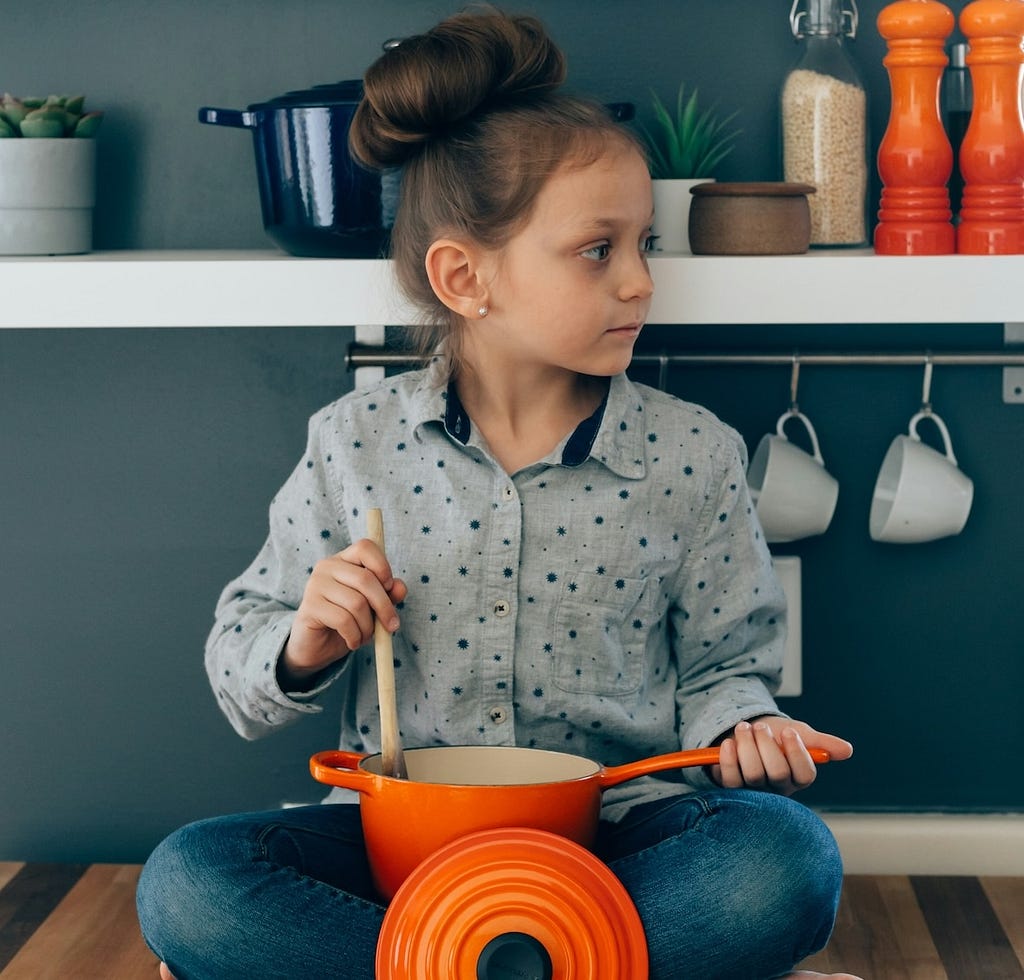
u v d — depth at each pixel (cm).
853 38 167
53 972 149
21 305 148
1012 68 146
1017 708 176
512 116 131
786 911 114
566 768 128
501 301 132
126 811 180
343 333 174
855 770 178
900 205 149
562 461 136
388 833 119
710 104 168
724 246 148
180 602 178
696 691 142
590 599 137
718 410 173
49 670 180
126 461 176
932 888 170
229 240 172
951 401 172
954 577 175
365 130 139
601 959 110
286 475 176
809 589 175
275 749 179
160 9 169
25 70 170
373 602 124
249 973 116
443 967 109
